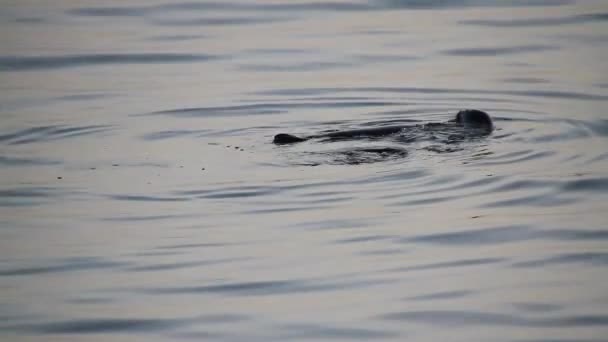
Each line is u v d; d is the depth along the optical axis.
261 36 69.12
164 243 37.88
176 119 53.91
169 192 42.47
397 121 52.06
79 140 50.66
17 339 31.11
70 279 35.25
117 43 68.25
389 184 42.22
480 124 48.91
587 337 30.31
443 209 39.94
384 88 58.59
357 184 42.28
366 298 33.12
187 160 46.25
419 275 34.72
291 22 71.94
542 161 44.56
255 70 62.59
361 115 53.62
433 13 73.56
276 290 33.88
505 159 44.75
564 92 57.06
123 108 56.31
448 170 43.34
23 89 60.59
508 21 71.25
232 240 37.84
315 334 30.98
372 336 30.77
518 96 56.62
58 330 31.69
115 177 44.59
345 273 35.00
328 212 39.91
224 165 45.09
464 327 31.14
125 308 32.94
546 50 65.12
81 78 62.34
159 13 74.75
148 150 48.34
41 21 73.50
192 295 33.72
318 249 36.91
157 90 59.47
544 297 32.91
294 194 41.59
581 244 36.78
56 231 39.38
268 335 30.98
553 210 39.75
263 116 53.97
